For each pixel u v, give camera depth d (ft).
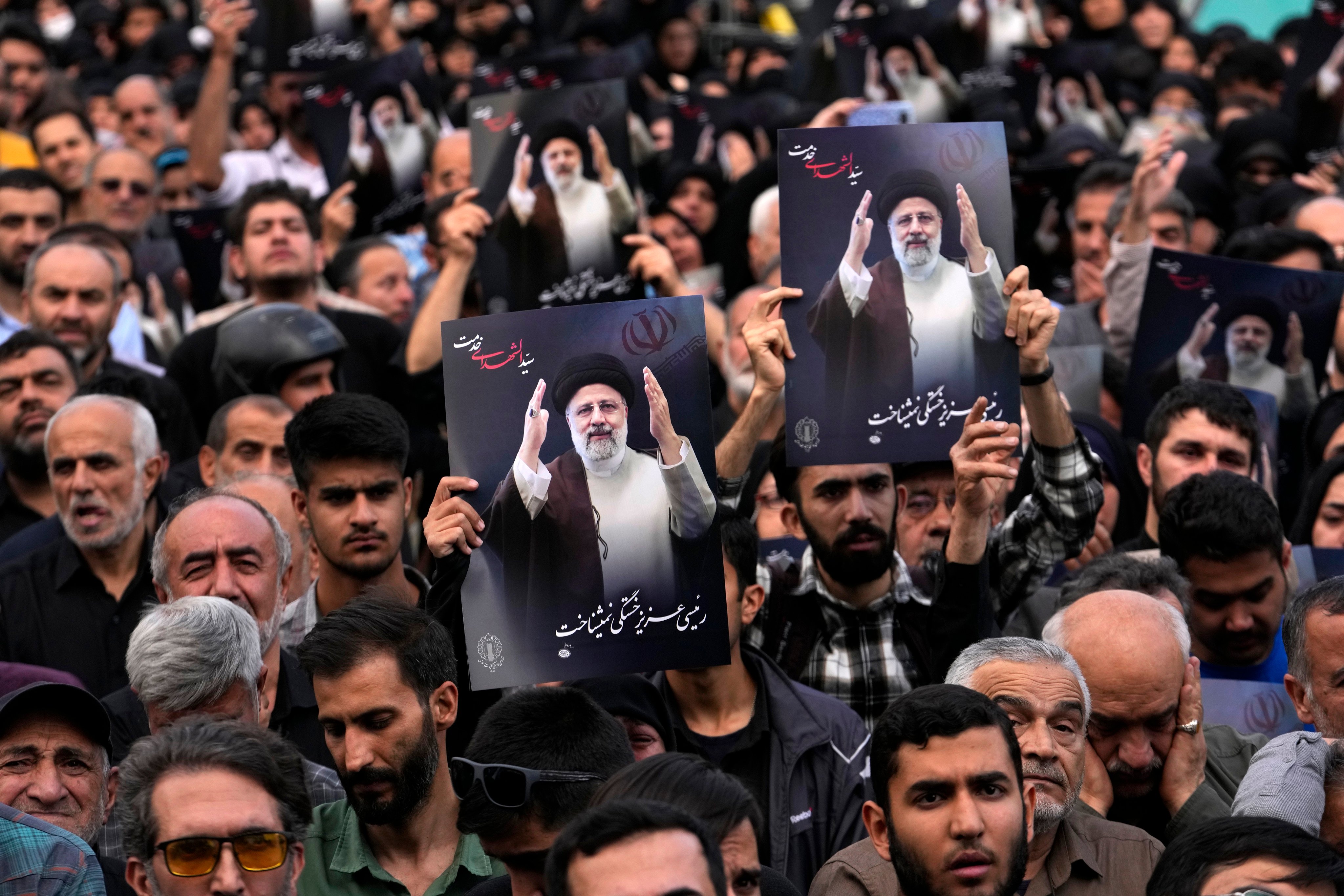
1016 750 35.12
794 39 149.48
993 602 49.29
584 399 42.14
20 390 61.93
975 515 44.75
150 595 55.88
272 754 35.76
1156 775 42.24
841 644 50.83
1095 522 49.34
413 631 38.93
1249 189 96.63
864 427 44.19
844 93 100.53
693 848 27.45
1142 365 63.00
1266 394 59.67
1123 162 80.74
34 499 62.69
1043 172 81.92
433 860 39.50
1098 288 78.18
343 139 86.17
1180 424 55.36
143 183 92.02
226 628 42.47
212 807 34.45
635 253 63.26
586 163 63.46
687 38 133.49
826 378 44.34
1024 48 108.68
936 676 45.68
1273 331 61.98
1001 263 44.42
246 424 59.31
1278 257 72.90
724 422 70.49
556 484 41.98
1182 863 32.12
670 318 42.42
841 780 45.03
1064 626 43.09
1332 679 41.83
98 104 123.13
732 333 70.49
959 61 108.99
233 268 77.46
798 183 44.57
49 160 98.73
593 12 132.05
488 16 132.98
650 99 116.78
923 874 34.37
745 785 41.06
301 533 53.78
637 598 41.65
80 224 78.54
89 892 36.60
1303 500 58.23
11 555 57.62
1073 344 72.59
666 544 41.78
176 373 72.18
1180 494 49.16
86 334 69.36
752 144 106.83
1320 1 96.12
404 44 117.19
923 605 51.03
